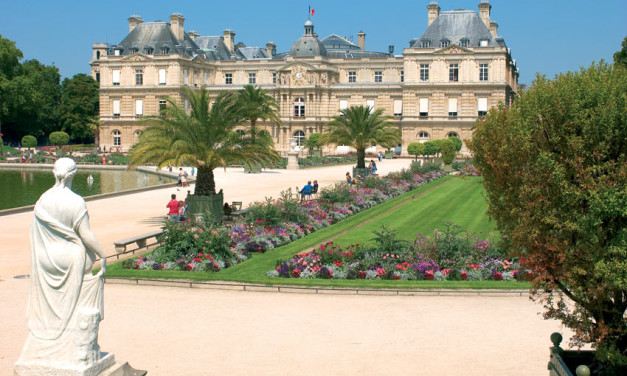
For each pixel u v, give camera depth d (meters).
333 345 15.52
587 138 11.85
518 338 16.06
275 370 13.92
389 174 57.31
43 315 11.04
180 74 119.31
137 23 127.31
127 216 38.38
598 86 12.13
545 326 17.06
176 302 19.36
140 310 18.44
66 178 10.91
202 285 21.28
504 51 105.56
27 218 37.00
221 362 14.38
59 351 10.98
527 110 12.81
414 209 41.34
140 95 121.12
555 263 11.89
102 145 124.25
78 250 10.90
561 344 15.62
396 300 19.78
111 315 17.91
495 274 21.98
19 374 11.09
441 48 108.38
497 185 13.59
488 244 24.27
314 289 20.62
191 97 35.59
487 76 107.00
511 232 13.45
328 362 14.40
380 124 65.19
